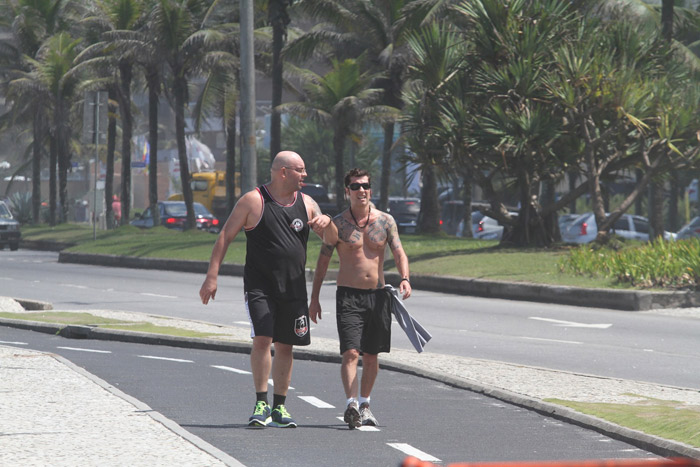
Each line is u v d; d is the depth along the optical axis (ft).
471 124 329.31
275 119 480.64
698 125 324.80
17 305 248.52
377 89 485.97
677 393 124.26
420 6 410.52
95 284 325.42
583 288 257.75
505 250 336.70
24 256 504.43
